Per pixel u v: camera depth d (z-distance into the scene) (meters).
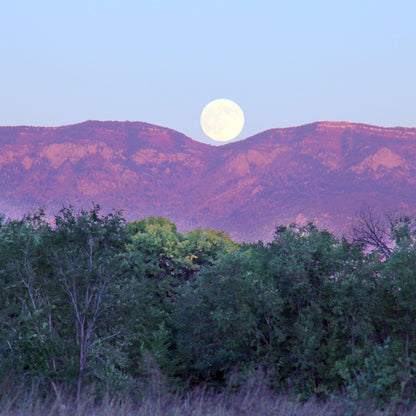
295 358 90.69
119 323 71.88
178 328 114.00
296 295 96.25
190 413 41.12
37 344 59.25
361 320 85.31
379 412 42.22
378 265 88.25
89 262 69.06
